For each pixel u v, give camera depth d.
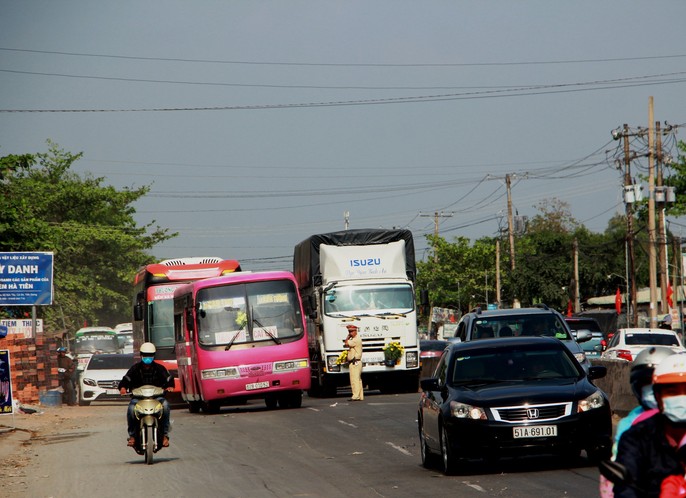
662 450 13.18
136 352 96.62
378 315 87.56
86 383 96.81
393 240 90.44
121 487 36.19
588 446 34.38
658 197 144.75
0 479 40.59
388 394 90.38
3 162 124.62
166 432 44.66
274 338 72.56
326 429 55.47
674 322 132.62
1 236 116.12
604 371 38.22
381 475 36.50
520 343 38.72
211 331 72.50
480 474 35.47
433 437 37.09
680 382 12.99
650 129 134.62
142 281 92.44
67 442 57.09
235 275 73.81
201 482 36.50
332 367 87.19
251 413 71.62
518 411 34.38
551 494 29.91
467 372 37.75
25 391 90.94
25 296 97.31
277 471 38.72
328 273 89.12
